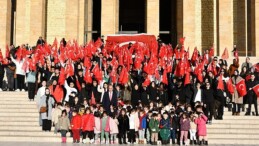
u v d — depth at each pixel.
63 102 22.30
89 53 26.47
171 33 39.06
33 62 23.95
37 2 34.94
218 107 21.84
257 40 33.31
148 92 22.34
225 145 19.75
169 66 24.48
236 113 22.58
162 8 41.16
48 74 23.94
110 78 23.33
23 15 34.81
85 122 20.36
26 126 21.62
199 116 20.05
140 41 31.72
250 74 22.98
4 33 32.97
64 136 20.42
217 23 34.50
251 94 22.61
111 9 35.50
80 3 36.56
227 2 34.19
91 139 20.55
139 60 24.86
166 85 23.28
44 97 21.14
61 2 36.19
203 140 19.89
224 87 23.17
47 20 36.06
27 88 24.91
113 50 28.70
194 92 21.88
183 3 34.84
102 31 35.34
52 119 21.02
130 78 23.59
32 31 34.75
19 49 25.62
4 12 33.16
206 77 22.59
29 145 18.78
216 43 34.94
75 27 35.19
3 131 21.02
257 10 33.50
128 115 20.73
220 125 21.67
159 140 20.70
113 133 20.41
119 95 22.61
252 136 20.91
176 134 20.98
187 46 34.59
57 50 27.73
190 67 25.33
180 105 21.00
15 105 23.11
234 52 29.92
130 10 43.97
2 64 25.56
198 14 36.53
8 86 25.45
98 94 22.36
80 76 22.97
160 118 20.50
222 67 23.86
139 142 20.70
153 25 35.19
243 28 37.09
